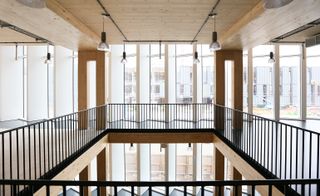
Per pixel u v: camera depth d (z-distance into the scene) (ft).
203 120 30.35
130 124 27.55
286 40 24.75
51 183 4.80
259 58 31.99
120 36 21.36
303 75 30.71
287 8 11.99
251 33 17.28
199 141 24.48
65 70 33.68
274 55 29.71
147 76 33.63
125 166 34.91
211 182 4.77
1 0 11.19
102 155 23.93
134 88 34.30
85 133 21.53
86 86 24.80
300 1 11.09
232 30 18.07
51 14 13.14
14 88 35.81
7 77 34.94
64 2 13.34
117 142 24.29
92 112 25.32
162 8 14.34
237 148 16.83
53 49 33.37
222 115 24.64
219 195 5.25
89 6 13.96
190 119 31.14
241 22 16.05
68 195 29.40
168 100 31.19
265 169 12.44
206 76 33.12
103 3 13.53
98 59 24.64
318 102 31.55
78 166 16.03
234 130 23.04
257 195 23.09
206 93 33.19
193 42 24.08
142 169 32.50
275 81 30.01
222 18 16.22
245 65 31.12
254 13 13.75
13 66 35.55
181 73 34.17
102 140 22.11
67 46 22.50
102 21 16.83
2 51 34.19
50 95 35.91
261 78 32.09
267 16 13.33
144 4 13.73
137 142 24.29
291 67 31.91
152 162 34.83
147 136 24.32
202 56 32.96
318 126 26.86
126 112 32.96
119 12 15.01
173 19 16.42
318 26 19.02
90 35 18.84
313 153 15.88
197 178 31.71
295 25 15.12
